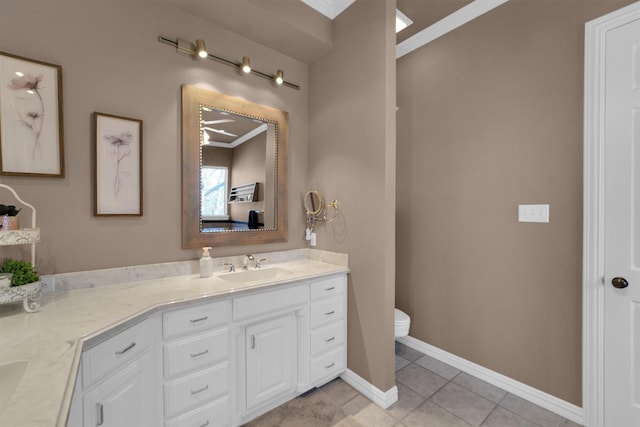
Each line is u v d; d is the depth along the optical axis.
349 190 2.04
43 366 0.73
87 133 1.47
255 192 2.10
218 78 1.93
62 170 1.39
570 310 1.65
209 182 1.88
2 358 0.77
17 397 0.60
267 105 2.18
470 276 2.12
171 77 1.74
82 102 1.45
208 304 1.39
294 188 2.35
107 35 1.52
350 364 2.02
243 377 1.54
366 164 1.91
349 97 2.04
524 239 1.84
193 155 1.80
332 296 1.95
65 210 1.41
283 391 1.72
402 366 2.22
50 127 1.36
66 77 1.41
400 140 2.58
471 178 2.11
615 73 1.49
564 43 1.67
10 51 1.28
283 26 1.95
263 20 1.88
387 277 1.81
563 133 1.67
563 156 1.67
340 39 2.11
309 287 1.82
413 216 2.49
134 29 1.61
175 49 1.76
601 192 1.53
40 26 1.35
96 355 0.95
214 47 1.91
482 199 2.04
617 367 1.49
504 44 1.93
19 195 1.30
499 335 1.96
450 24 2.21
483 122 2.04
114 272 1.54
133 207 1.60
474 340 2.10
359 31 1.97
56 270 1.39
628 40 1.45
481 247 2.05
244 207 2.04
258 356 1.60
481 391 1.91
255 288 1.54
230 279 1.82
